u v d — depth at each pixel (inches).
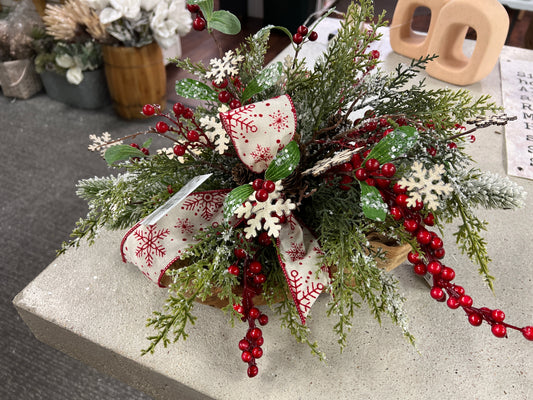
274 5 92.6
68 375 43.7
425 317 28.4
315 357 26.3
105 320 28.4
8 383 43.2
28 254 57.8
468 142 24.8
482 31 48.4
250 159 18.7
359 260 20.3
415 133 16.6
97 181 25.8
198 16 21.5
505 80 55.4
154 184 24.3
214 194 23.4
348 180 20.9
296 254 22.4
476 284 30.6
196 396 26.0
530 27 67.1
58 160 73.9
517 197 21.5
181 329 17.8
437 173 17.2
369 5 20.9
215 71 22.0
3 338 47.4
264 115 18.1
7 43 83.1
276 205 18.5
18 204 65.2
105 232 34.8
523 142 44.6
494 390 24.6
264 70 20.2
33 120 83.6
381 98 24.3
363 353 26.5
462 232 20.9
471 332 27.6
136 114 82.4
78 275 31.4
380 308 20.3
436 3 52.1
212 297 24.8
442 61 54.5
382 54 58.7
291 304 23.2
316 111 24.1
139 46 74.0
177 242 23.7
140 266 24.3
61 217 63.3
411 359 26.1
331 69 23.2
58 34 77.1
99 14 73.0
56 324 28.3
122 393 42.3
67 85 84.3
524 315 28.6
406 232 20.1
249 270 22.2
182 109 21.1
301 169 23.2
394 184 18.8
